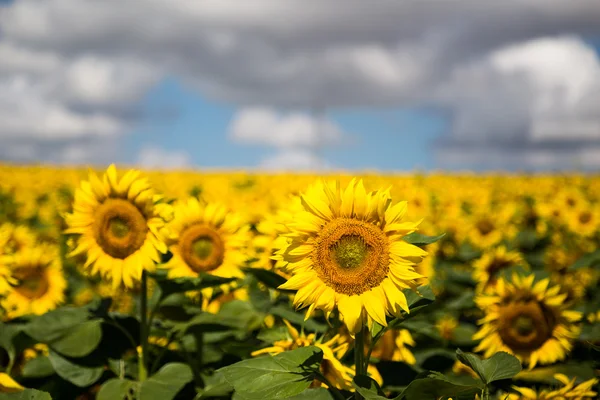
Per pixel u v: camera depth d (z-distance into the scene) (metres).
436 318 2.42
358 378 1.30
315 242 1.32
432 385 1.23
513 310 1.89
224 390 1.67
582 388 1.56
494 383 1.77
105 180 1.91
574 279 3.29
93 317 1.93
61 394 1.90
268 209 3.30
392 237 1.30
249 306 2.01
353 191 1.31
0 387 1.60
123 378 1.84
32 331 1.85
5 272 2.13
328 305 1.29
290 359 1.34
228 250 2.15
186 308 2.06
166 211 1.93
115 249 1.89
